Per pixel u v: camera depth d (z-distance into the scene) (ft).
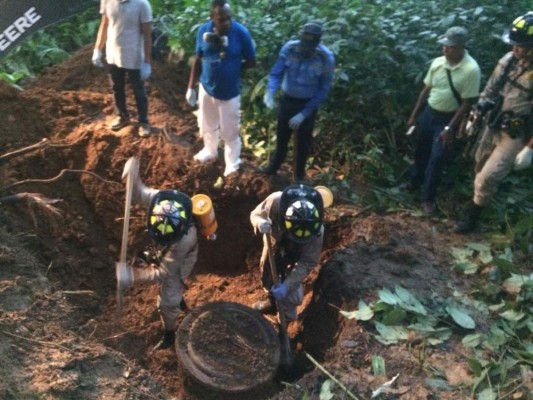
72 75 19.56
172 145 16.80
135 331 14.66
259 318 13.73
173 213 11.96
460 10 18.54
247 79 18.99
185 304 14.37
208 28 14.76
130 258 16.02
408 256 14.73
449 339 12.98
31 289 12.89
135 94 16.65
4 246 13.58
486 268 14.75
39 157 16.46
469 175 17.30
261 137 18.22
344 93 18.67
